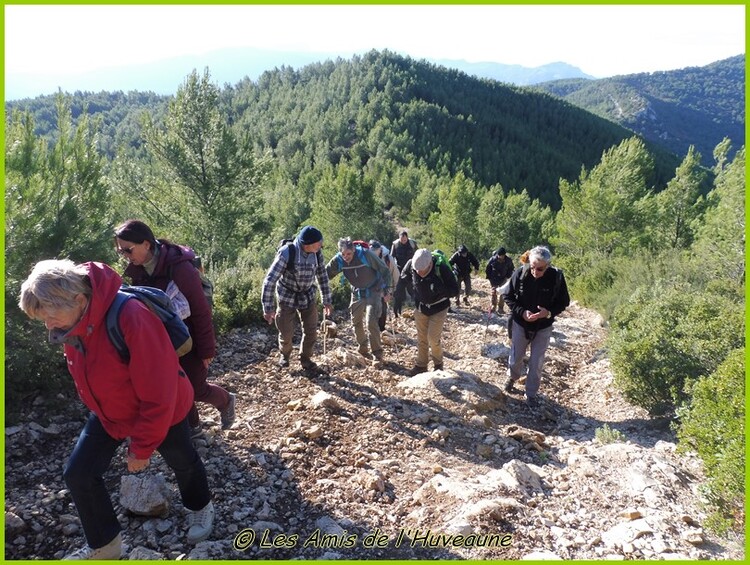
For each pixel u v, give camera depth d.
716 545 2.90
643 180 24.11
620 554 2.79
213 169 16.03
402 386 5.77
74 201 5.05
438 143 113.81
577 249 22.77
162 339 2.32
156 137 15.78
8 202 4.32
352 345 7.54
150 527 2.90
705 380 4.11
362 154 109.12
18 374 4.05
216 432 4.13
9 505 3.00
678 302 6.44
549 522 3.16
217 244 15.85
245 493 3.36
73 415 4.22
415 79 149.50
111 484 3.34
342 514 3.27
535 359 5.84
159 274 3.12
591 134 154.12
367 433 4.53
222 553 2.75
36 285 2.02
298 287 5.43
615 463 4.00
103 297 2.17
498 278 10.71
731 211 14.27
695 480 3.82
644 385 5.34
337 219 33.75
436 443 4.51
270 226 20.80
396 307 6.58
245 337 6.96
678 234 22.31
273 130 122.81
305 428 4.39
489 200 42.41
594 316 11.60
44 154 5.23
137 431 2.29
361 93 138.75
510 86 188.12
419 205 61.53
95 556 2.53
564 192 22.64
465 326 9.85
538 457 4.47
